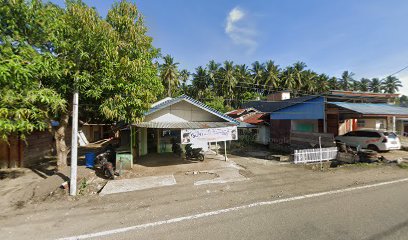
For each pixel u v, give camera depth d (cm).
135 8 882
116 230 454
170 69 4050
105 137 2739
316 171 962
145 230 451
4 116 555
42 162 1292
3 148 1128
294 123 1672
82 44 748
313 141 1354
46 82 778
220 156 1451
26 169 1109
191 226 462
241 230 438
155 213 538
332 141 1227
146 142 1450
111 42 779
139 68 833
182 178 873
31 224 492
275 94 2538
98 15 805
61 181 798
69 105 910
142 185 780
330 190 680
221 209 551
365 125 1762
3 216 539
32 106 623
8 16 618
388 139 1272
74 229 464
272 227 446
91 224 486
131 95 854
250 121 2181
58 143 962
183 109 1263
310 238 398
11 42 615
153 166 1108
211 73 4856
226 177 874
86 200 645
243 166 1106
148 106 907
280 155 1367
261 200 609
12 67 514
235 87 4872
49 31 709
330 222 459
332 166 1095
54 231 457
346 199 595
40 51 734
